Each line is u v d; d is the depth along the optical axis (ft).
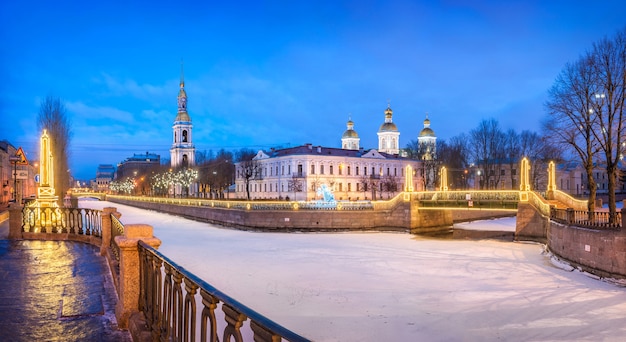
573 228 90.84
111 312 27.61
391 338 47.65
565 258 93.97
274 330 10.12
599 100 114.11
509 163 291.58
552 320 54.19
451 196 152.05
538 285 73.36
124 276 24.97
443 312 57.11
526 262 97.35
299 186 305.32
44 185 78.95
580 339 47.85
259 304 59.98
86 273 38.70
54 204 79.92
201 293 14.75
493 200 142.41
